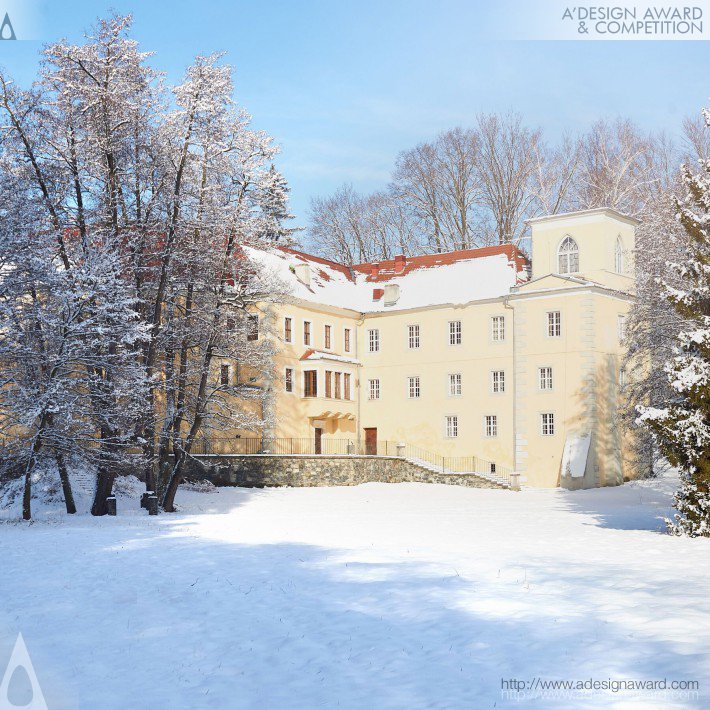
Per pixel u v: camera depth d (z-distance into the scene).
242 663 11.87
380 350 62.25
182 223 36.97
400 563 19.12
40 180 33.56
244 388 41.31
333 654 11.96
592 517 34.09
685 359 26.31
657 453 42.31
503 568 18.14
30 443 32.94
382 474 55.16
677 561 18.98
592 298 52.91
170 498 37.62
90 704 10.20
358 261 82.69
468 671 10.69
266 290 40.59
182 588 17.12
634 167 70.94
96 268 31.92
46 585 18.00
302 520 32.91
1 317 31.38
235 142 38.47
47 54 34.78
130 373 33.12
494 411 56.62
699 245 28.95
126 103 35.06
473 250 62.88
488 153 75.69
